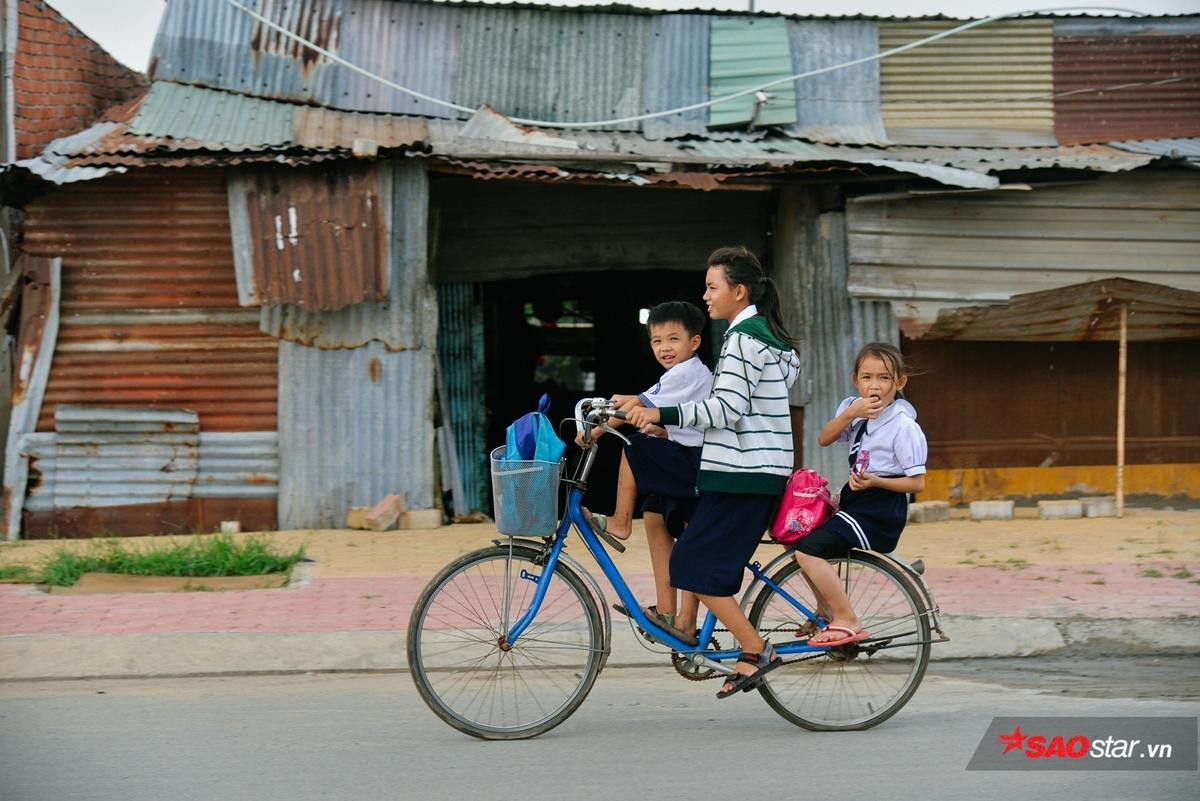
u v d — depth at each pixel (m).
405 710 8.08
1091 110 17.25
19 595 11.12
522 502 7.11
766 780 6.51
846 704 7.62
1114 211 16.00
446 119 16.44
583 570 7.48
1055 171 15.74
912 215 15.84
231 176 14.83
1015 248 15.92
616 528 7.62
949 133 16.95
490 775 6.61
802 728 7.59
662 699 8.42
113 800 6.21
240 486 15.44
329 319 15.40
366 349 15.45
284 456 15.41
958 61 17.19
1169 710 8.05
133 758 6.93
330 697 8.46
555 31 17.06
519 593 7.60
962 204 15.86
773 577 7.52
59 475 15.20
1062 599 10.88
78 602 10.84
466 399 17.53
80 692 8.63
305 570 12.52
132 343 15.30
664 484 7.36
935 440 17.06
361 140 14.47
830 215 15.98
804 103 16.95
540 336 24.50
